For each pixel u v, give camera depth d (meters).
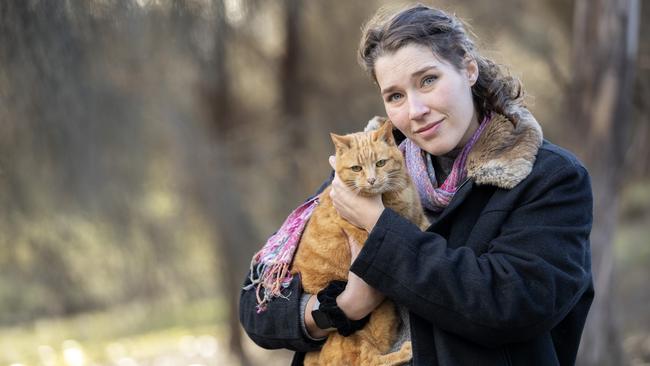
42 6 5.61
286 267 2.24
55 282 8.79
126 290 9.24
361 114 9.84
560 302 1.84
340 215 2.14
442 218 2.01
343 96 10.01
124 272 8.97
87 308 10.02
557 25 9.21
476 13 8.70
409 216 2.20
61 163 7.46
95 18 6.17
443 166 2.20
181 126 8.85
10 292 9.93
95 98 7.33
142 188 8.64
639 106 6.38
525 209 1.91
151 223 8.98
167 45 7.36
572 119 5.43
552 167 1.93
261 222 9.63
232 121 10.65
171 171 9.02
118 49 7.11
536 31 9.05
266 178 9.87
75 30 5.97
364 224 2.06
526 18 9.19
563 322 2.13
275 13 8.93
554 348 2.07
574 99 5.41
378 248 1.92
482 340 1.87
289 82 10.23
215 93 10.30
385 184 2.13
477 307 1.82
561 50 9.11
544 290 1.81
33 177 7.73
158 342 11.16
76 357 9.98
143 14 6.55
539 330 1.85
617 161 5.26
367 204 2.07
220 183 9.19
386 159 2.17
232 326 10.46
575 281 1.85
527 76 8.72
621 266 10.71
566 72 8.20
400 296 1.91
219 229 9.34
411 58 1.96
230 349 10.52
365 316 2.09
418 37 1.98
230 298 10.16
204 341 11.14
